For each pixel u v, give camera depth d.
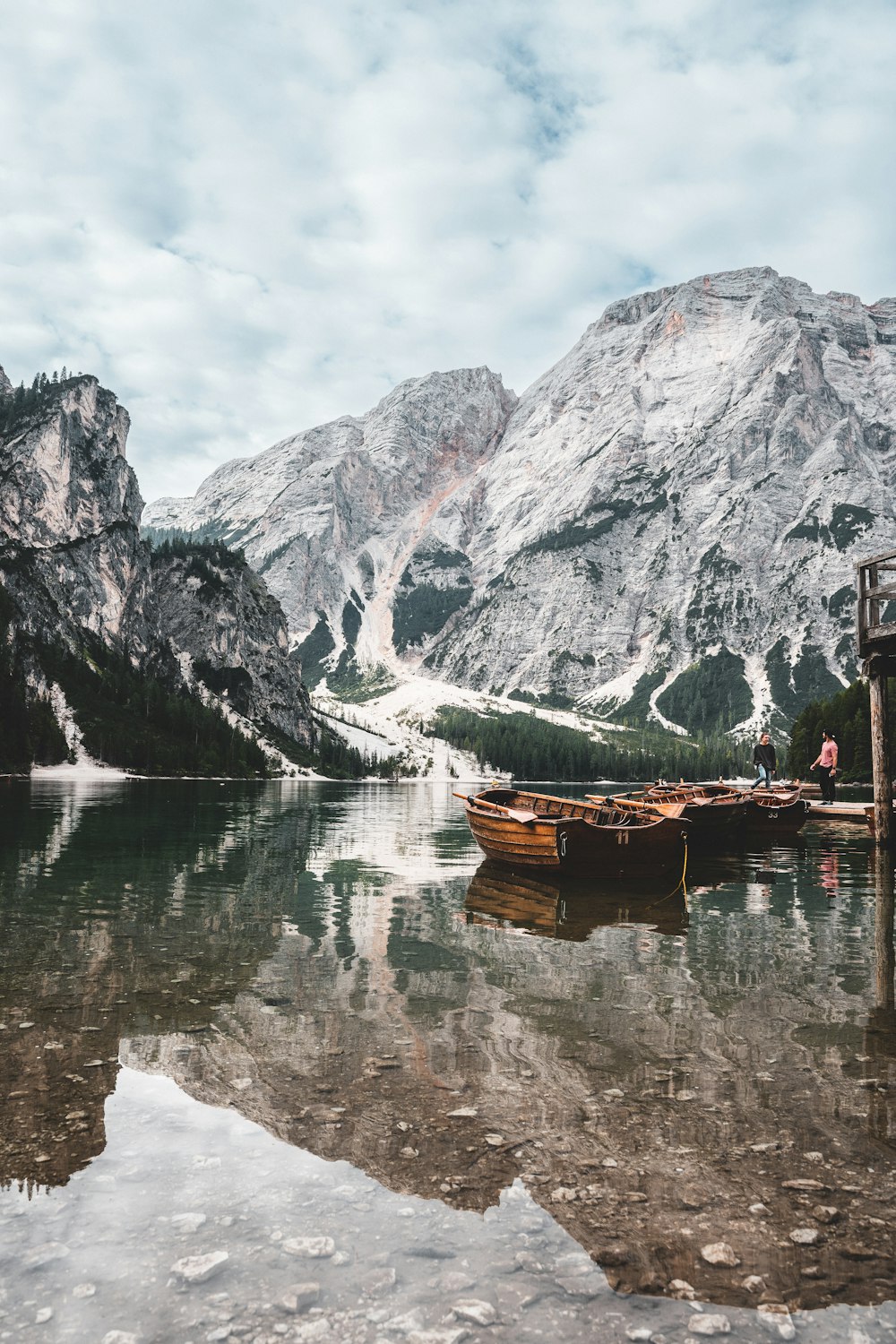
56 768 154.50
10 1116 6.43
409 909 16.36
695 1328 4.09
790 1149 6.05
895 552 27.16
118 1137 6.09
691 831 26.11
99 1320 4.05
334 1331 4.00
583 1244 4.82
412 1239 4.85
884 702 28.53
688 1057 7.92
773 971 11.35
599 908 16.80
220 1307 4.17
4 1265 4.52
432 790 175.62
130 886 18.70
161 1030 8.59
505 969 11.44
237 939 13.19
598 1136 6.22
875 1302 4.34
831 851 27.61
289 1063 7.68
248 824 40.78
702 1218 5.12
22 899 16.72
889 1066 7.72
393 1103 6.78
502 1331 4.01
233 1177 5.53
